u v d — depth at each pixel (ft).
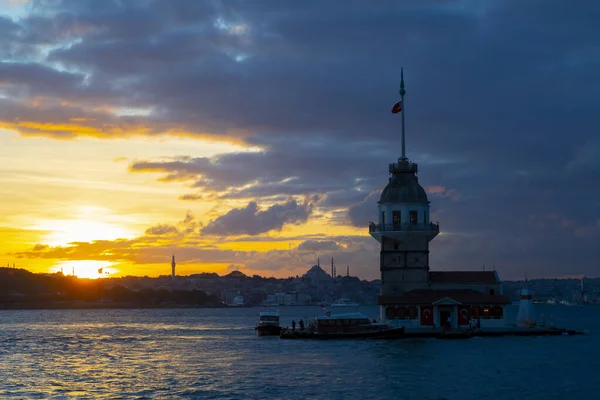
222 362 385.70
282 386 296.51
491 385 294.25
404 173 554.87
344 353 408.46
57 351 481.05
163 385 305.53
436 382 301.84
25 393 289.33
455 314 521.65
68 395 284.20
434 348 428.56
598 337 504.84
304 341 501.97
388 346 444.14
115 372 351.05
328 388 290.15
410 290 539.70
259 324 630.33
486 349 420.77
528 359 372.17
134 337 639.35
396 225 540.93
